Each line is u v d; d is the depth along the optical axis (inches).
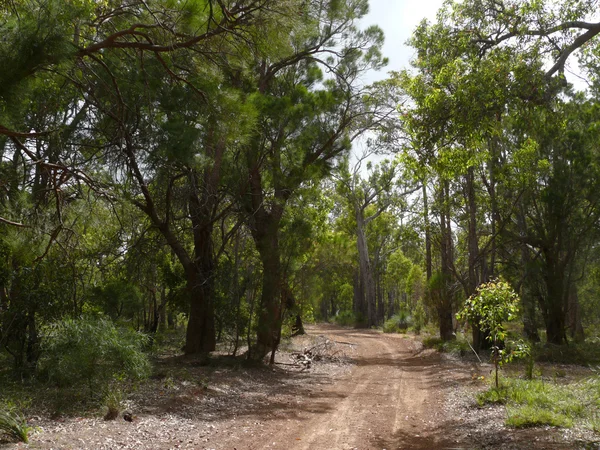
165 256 772.0
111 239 600.7
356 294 2431.1
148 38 286.0
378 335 1457.9
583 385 405.7
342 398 458.9
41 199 359.9
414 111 406.3
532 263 805.2
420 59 441.7
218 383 485.7
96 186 343.6
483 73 379.2
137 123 416.8
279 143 603.5
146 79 382.0
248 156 616.1
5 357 533.0
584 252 852.6
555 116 412.5
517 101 381.4
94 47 274.7
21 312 446.0
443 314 1005.2
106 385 361.7
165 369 510.3
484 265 836.0
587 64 447.8
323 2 333.4
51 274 461.4
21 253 354.0
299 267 639.8
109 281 666.2
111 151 439.5
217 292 653.3
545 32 388.5
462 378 539.2
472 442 288.2
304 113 599.5
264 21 282.0
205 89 329.7
